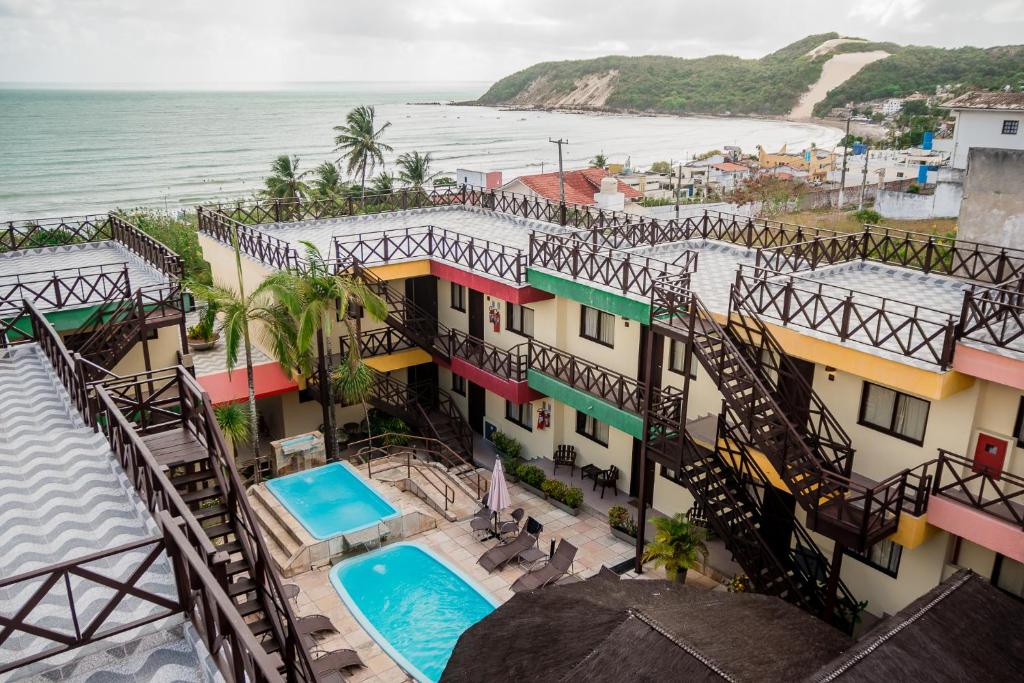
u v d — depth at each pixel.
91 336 18.58
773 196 65.19
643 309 17.05
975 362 12.09
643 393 18.12
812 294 13.98
